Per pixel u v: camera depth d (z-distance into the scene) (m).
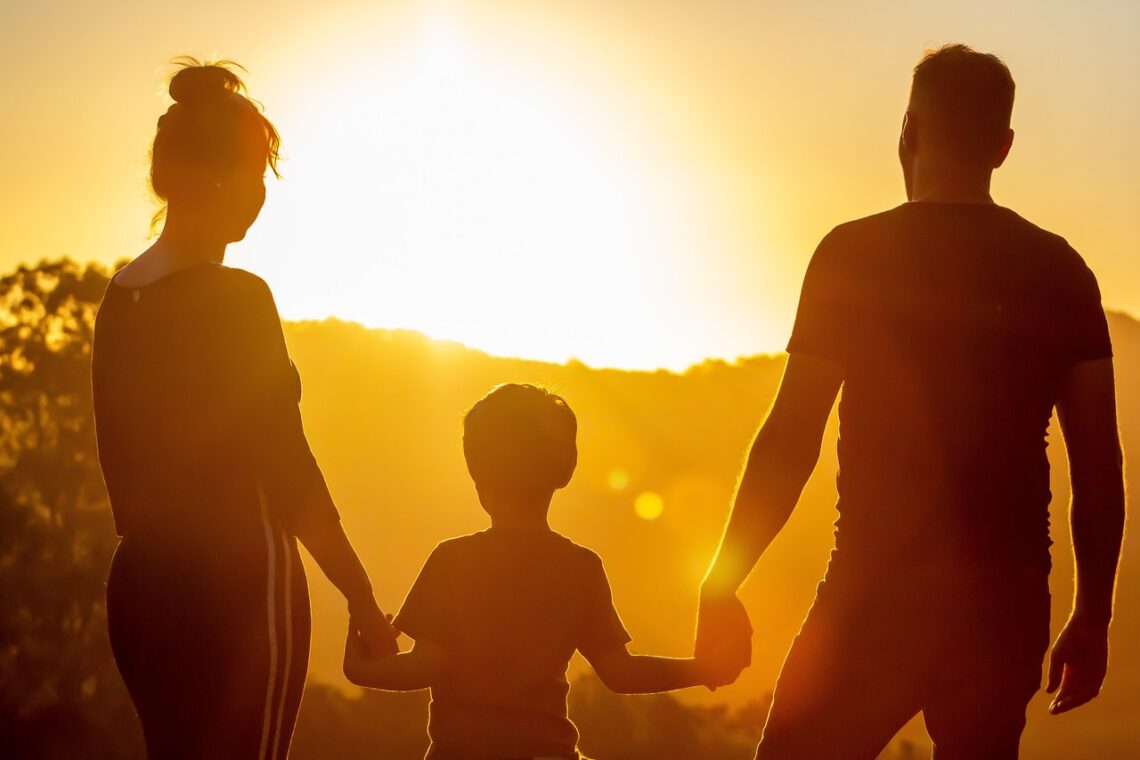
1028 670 2.98
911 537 2.98
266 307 3.21
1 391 32.50
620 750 40.41
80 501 32.16
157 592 3.06
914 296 3.04
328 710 34.88
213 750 3.06
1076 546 3.10
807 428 3.10
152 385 3.12
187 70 3.27
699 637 3.17
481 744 3.37
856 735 3.03
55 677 30.81
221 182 3.23
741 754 42.81
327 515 3.24
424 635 3.41
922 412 3.01
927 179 3.19
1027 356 3.00
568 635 3.45
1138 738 72.00
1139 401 81.56
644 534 104.31
